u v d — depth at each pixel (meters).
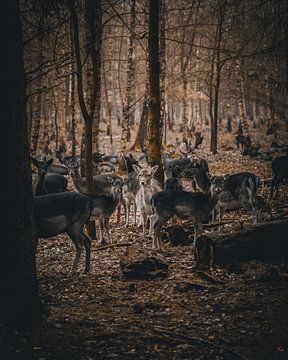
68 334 6.20
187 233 10.75
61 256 10.55
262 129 44.38
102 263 9.70
